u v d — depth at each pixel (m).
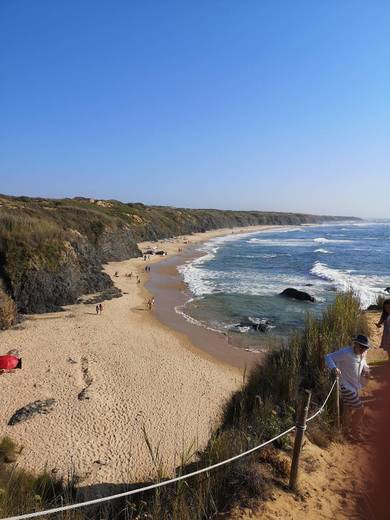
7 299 24.47
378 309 14.62
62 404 14.05
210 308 28.59
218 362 18.56
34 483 6.63
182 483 4.39
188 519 3.94
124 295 32.81
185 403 14.26
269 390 7.02
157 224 90.38
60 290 28.58
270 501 4.24
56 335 21.92
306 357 7.88
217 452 5.03
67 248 30.92
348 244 82.75
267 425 5.49
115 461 10.66
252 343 21.33
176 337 22.19
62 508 3.51
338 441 5.50
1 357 7.86
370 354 9.16
